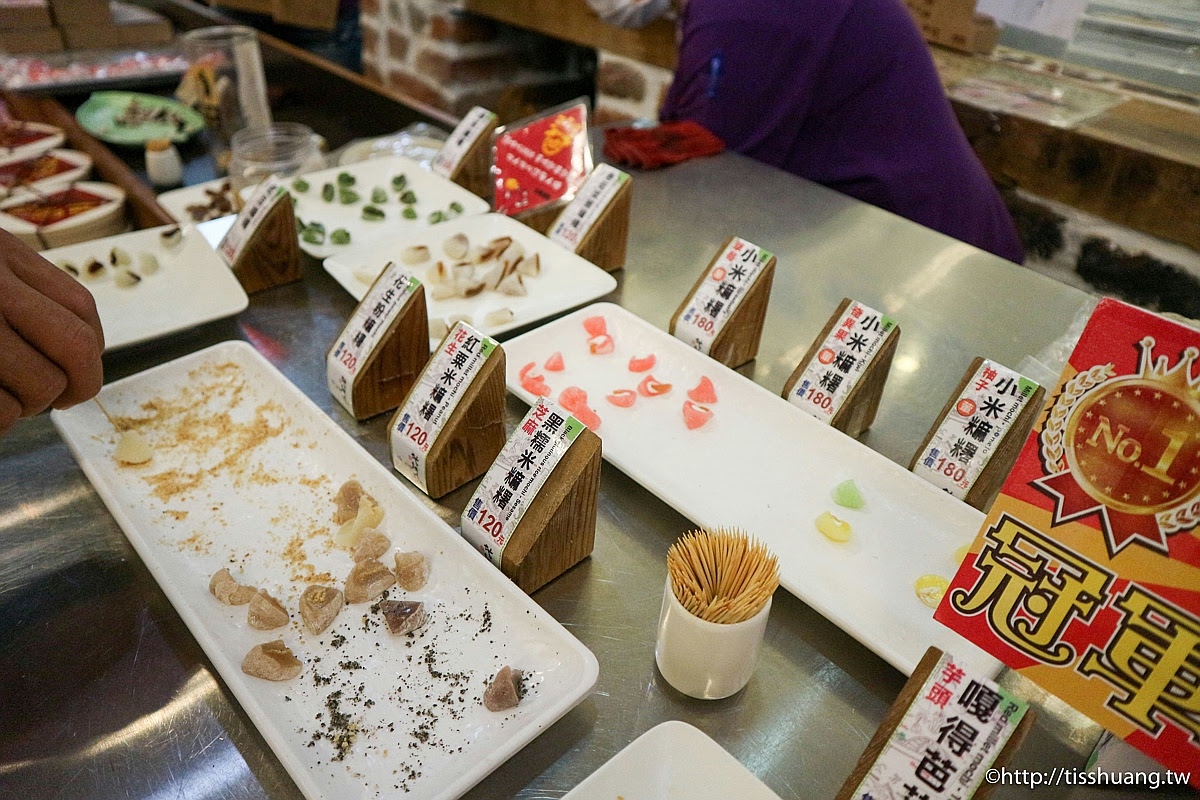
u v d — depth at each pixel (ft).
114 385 4.02
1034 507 2.35
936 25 9.07
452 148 6.58
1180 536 2.11
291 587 3.28
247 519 3.56
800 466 3.90
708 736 2.62
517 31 11.99
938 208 7.33
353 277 5.09
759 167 7.20
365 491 3.64
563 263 5.35
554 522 3.13
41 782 2.57
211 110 7.92
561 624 3.16
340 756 2.64
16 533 3.43
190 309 4.80
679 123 7.60
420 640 3.03
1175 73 7.65
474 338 3.63
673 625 2.76
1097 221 7.57
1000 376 3.63
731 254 4.57
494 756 2.51
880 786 2.27
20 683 2.85
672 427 4.12
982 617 2.52
